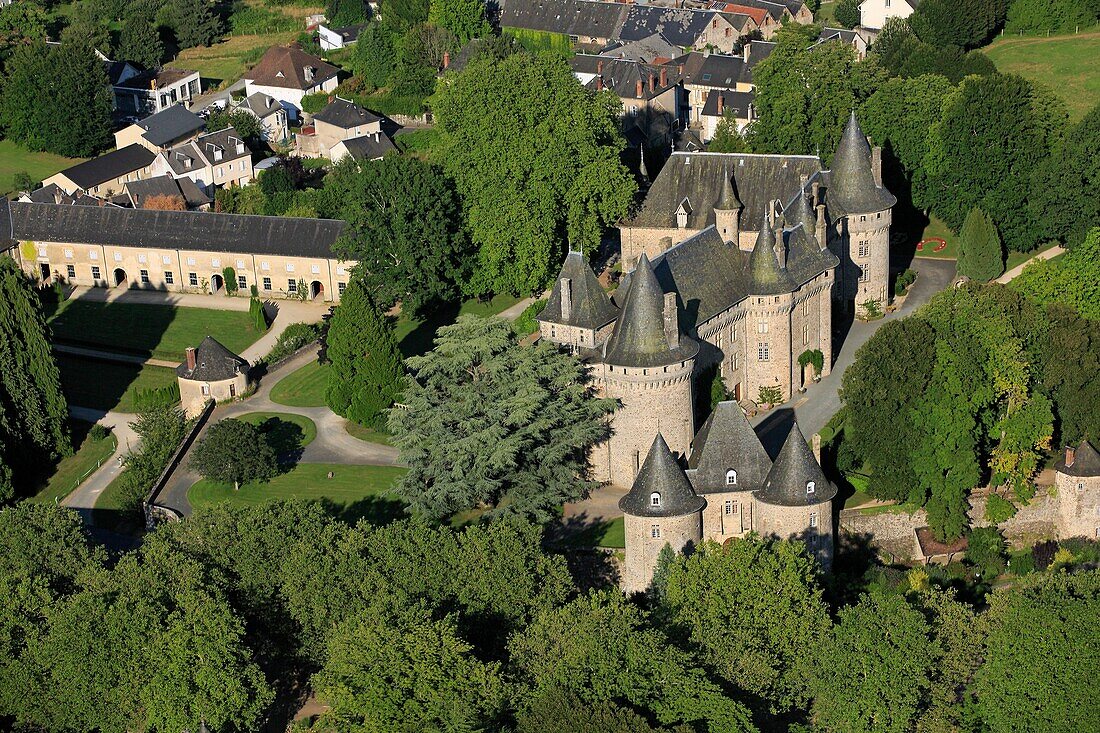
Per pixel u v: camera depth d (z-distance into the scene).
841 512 144.12
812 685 116.31
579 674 111.75
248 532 131.12
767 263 158.75
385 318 178.00
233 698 116.38
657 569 133.38
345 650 113.25
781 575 122.88
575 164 187.38
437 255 185.88
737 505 136.88
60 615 121.06
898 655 115.50
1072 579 125.00
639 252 188.38
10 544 133.00
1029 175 193.12
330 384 166.00
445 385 146.88
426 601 122.81
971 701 119.25
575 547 139.38
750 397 163.38
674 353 144.00
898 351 145.00
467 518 145.62
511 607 125.12
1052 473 151.12
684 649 117.62
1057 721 115.69
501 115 186.00
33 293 165.25
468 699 109.62
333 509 149.25
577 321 149.25
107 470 165.00
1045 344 152.88
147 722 117.75
